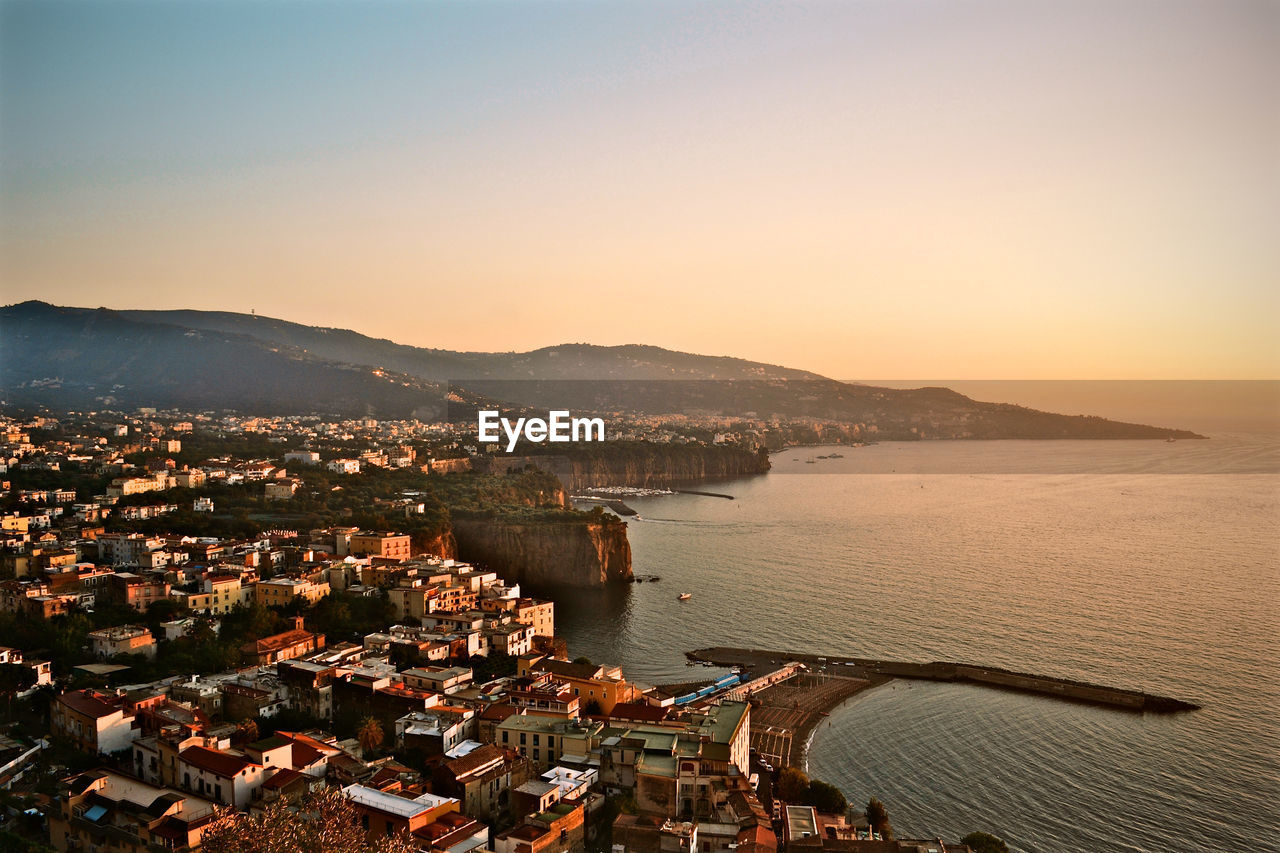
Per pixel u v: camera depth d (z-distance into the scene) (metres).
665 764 170.00
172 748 167.75
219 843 128.25
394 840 131.62
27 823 154.50
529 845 143.88
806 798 194.38
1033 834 193.12
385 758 180.62
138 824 147.00
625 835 149.75
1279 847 189.62
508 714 199.75
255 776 160.25
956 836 191.12
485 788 164.38
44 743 188.00
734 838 147.62
